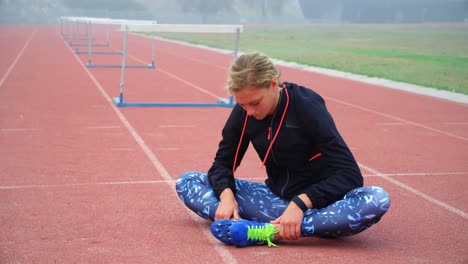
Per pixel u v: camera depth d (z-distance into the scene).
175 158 6.20
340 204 3.42
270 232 3.53
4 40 32.47
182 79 15.11
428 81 14.98
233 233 3.49
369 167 6.08
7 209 4.32
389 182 5.48
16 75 14.85
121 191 4.89
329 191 3.37
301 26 61.88
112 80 14.30
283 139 3.43
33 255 3.41
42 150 6.45
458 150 7.12
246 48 28.80
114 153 6.38
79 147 6.65
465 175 5.81
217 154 3.79
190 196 3.85
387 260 3.42
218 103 10.45
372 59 22.12
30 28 53.16
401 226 4.11
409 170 5.98
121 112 9.30
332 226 3.42
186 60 22.02
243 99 3.22
